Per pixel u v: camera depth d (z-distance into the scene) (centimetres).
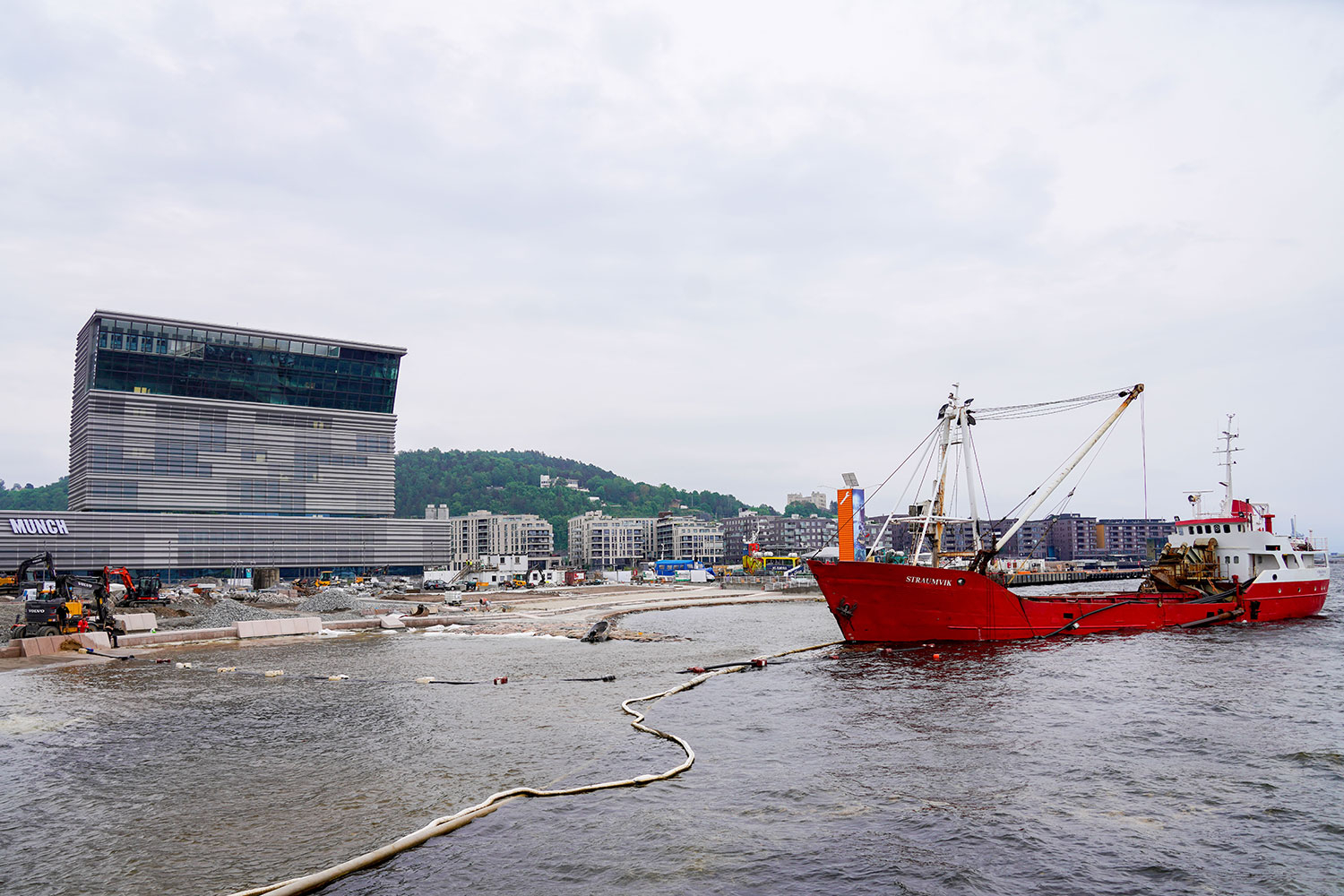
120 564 19025
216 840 2286
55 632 6712
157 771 2972
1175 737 3416
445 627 8538
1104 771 2947
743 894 1930
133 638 7012
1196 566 7912
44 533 18212
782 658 5984
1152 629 7219
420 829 2308
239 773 2941
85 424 19475
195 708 4144
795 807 2550
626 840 2262
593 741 3384
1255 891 1958
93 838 2317
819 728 3650
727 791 2714
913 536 7681
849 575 6419
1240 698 4222
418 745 3322
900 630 6425
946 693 4462
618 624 9356
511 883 1986
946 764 3039
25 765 3075
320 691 4644
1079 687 4556
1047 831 2344
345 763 3059
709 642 7200
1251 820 2438
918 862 2120
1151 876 2044
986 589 6456
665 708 4116
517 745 3312
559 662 5822
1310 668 5128
